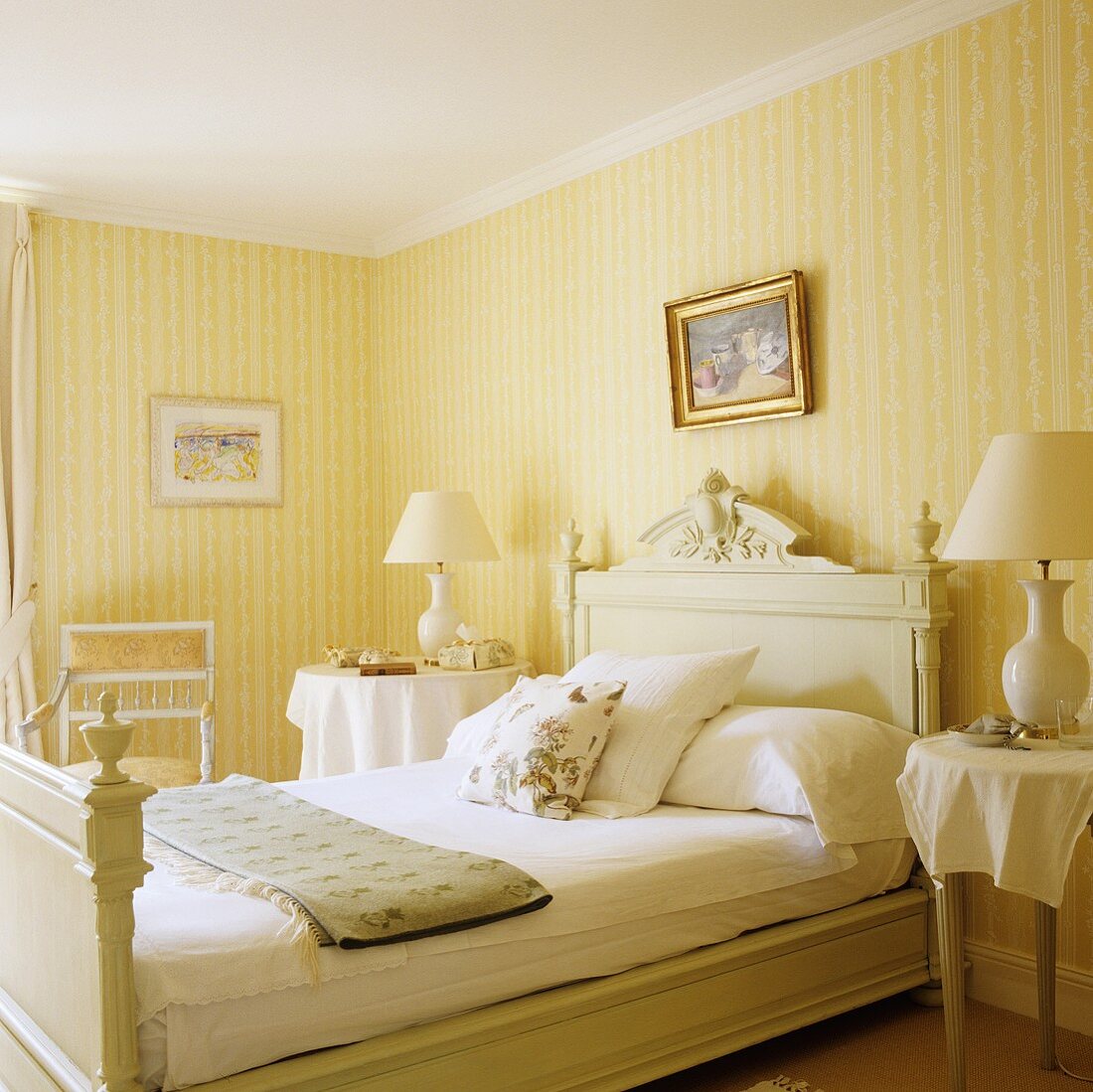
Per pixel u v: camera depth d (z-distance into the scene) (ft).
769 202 11.86
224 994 6.44
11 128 12.91
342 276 17.78
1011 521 7.84
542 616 14.96
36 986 7.68
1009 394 9.87
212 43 10.82
